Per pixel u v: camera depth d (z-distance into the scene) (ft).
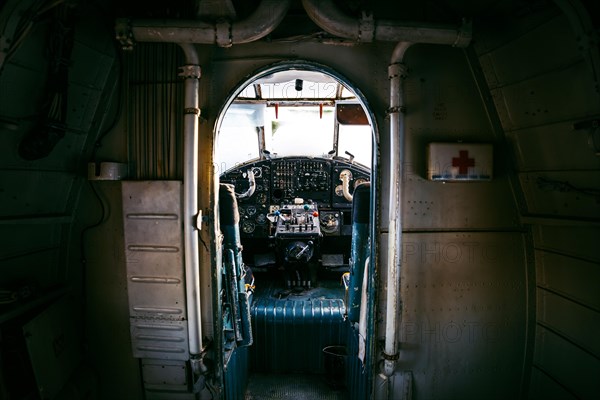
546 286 8.87
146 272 8.91
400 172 8.36
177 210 8.66
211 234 8.86
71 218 8.89
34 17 5.94
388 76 8.54
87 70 8.04
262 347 13.43
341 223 17.42
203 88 8.73
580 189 7.33
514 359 9.41
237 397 11.19
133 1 8.26
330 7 7.25
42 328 7.75
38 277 8.34
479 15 8.24
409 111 8.79
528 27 7.27
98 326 9.38
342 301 14.11
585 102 6.75
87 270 9.23
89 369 9.35
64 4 6.77
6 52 5.77
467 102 8.84
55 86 7.10
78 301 9.29
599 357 7.41
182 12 8.37
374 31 7.40
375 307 8.94
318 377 13.23
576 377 8.03
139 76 8.71
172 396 9.49
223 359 9.43
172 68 8.66
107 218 9.06
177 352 9.11
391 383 9.33
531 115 7.97
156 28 7.34
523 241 9.12
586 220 7.27
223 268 9.96
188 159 8.28
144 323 9.10
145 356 9.24
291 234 15.46
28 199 7.68
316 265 16.11
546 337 8.97
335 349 13.01
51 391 7.77
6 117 6.59
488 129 8.92
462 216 9.03
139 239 8.84
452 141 8.85
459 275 9.13
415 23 7.41
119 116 8.76
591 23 5.88
